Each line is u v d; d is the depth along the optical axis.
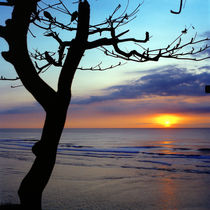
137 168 21.91
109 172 18.98
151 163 26.09
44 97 3.17
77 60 3.22
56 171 18.92
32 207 3.14
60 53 3.59
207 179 16.52
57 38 3.46
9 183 13.18
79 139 91.81
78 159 28.95
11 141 69.31
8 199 9.85
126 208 9.42
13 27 3.08
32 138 89.88
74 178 15.76
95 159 29.23
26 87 3.19
